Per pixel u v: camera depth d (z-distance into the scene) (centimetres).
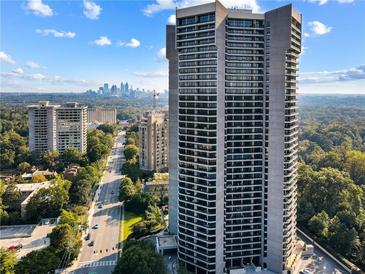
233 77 15112
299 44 15712
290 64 14612
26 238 19462
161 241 17575
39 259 14688
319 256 17175
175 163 18512
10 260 14500
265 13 15062
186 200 15575
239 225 15650
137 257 14038
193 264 15575
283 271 15188
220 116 14788
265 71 15238
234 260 15812
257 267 15488
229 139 15312
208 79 14562
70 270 16200
